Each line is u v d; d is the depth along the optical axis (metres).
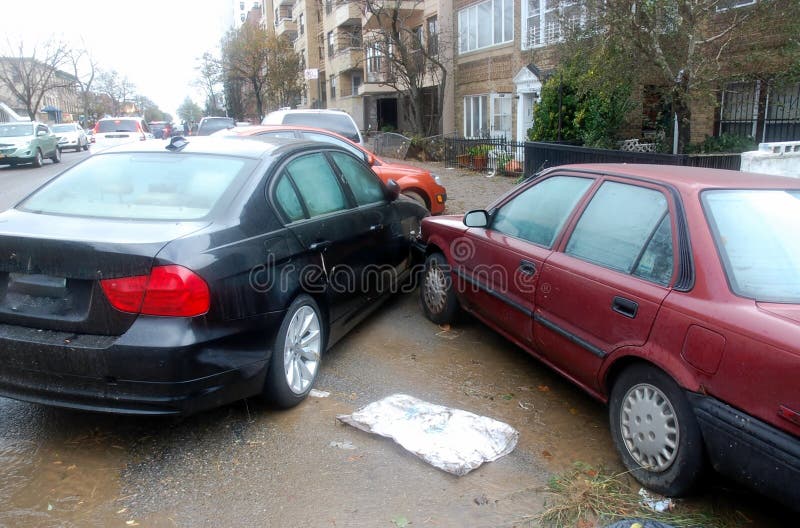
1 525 2.83
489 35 22.55
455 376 4.50
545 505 3.01
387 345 5.07
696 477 2.85
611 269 3.45
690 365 2.79
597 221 3.75
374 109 37.09
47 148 24.33
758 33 10.61
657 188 3.41
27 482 3.16
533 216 4.41
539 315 3.98
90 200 3.80
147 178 3.95
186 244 3.21
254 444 3.54
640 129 15.63
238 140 4.55
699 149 13.23
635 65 10.51
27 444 3.52
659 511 2.94
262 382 3.63
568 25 11.27
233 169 3.97
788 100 12.86
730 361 2.60
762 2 9.97
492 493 3.11
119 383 3.12
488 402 4.10
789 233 3.07
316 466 3.33
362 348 5.00
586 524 2.87
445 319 5.42
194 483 3.17
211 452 3.45
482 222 4.80
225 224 3.52
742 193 3.26
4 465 3.31
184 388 3.15
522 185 4.73
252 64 46.78
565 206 4.10
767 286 2.79
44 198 3.91
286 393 3.81
